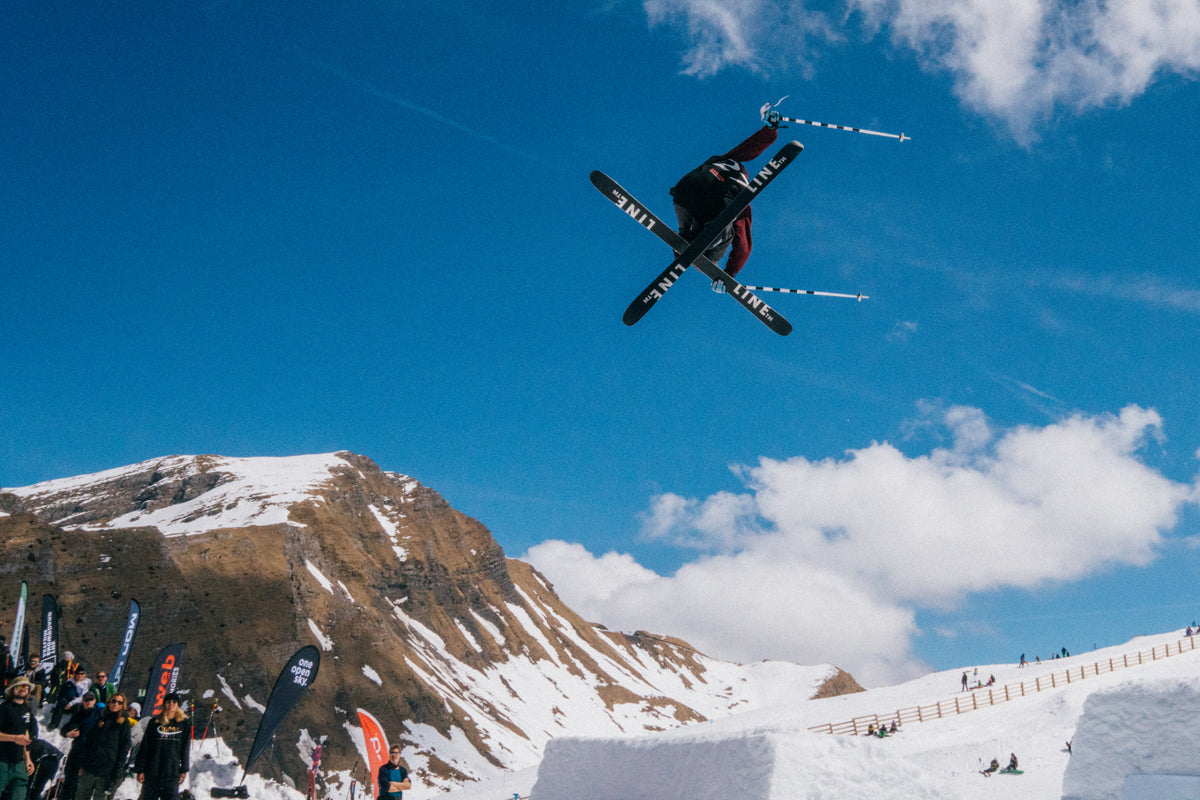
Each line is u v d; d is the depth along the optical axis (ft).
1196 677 23.15
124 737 34.14
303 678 80.94
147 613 334.44
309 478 602.03
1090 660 209.46
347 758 320.09
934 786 25.16
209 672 325.62
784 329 28.48
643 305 27.43
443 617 573.33
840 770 25.14
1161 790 21.83
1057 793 101.81
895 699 217.56
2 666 55.01
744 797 24.85
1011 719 143.33
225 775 95.91
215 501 561.02
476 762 362.53
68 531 351.46
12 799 27.78
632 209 26.76
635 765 30.32
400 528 630.33
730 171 26.63
